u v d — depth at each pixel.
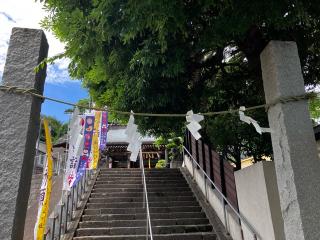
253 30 4.39
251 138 9.02
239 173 6.19
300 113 3.29
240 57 6.54
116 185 10.63
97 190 10.19
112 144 20.55
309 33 4.65
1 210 2.53
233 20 3.76
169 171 12.37
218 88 6.52
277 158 3.32
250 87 6.66
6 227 2.49
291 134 3.20
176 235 6.97
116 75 5.39
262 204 5.05
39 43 3.03
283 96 3.29
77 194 8.80
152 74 4.77
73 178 7.58
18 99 2.82
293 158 3.13
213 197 8.42
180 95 5.54
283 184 3.22
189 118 3.33
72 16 4.26
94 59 4.87
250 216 5.58
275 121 3.36
